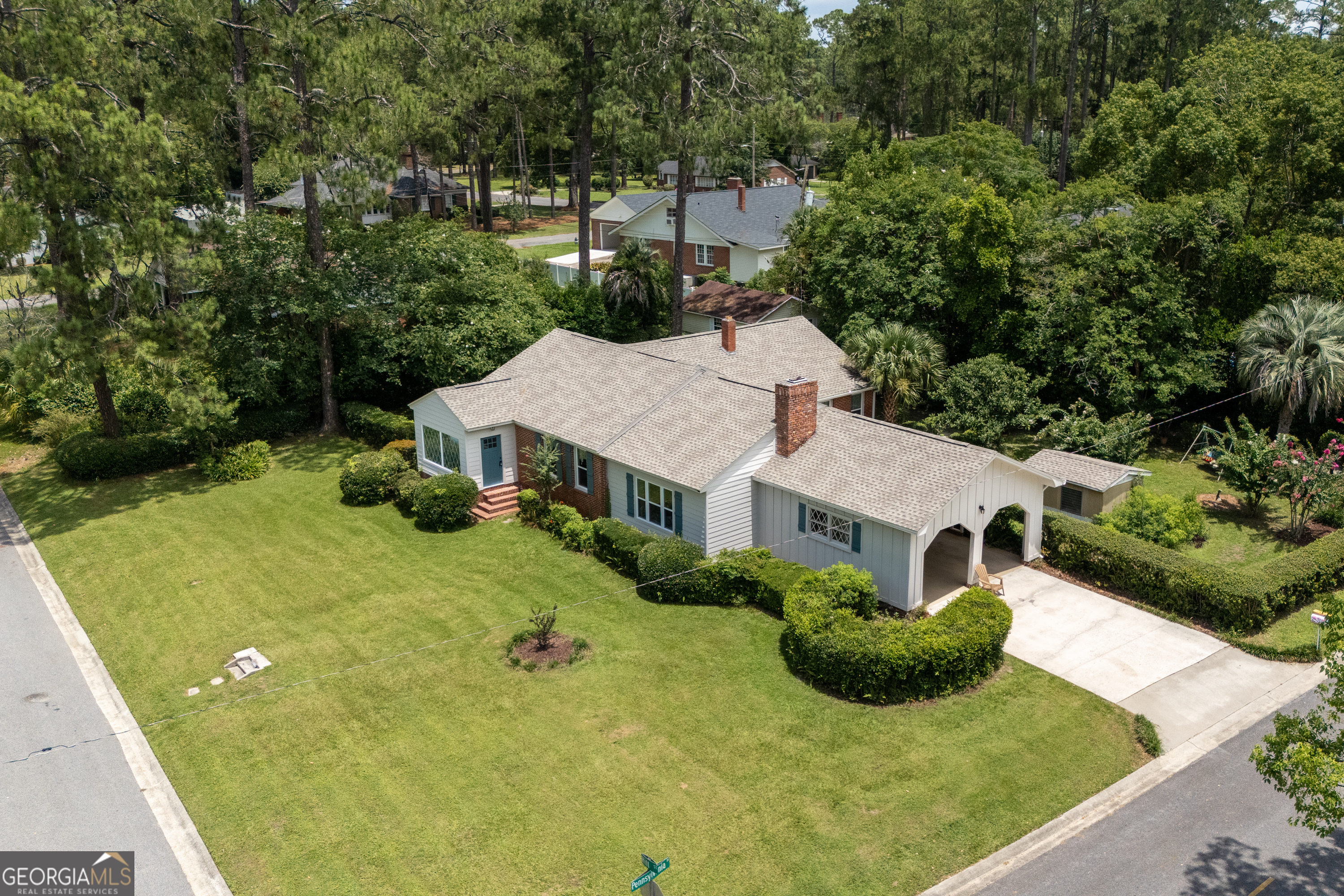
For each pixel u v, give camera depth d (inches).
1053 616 884.0
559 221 3378.4
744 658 813.9
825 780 655.1
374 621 892.6
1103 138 1594.5
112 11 1393.9
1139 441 1240.2
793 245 1823.3
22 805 643.5
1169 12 2967.5
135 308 1151.6
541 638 835.4
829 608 808.9
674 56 1525.6
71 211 1111.0
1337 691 522.6
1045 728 713.0
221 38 1331.2
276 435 1421.0
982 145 1702.8
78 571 1006.4
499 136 3348.9
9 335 1120.2
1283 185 1423.5
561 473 1162.0
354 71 1272.1
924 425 1327.5
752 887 561.6
